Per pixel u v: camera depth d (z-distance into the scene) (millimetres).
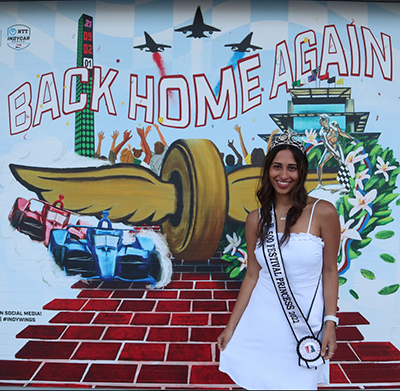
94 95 2602
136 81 2586
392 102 2551
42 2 2602
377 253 2529
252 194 2559
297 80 2561
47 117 2609
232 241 2561
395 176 2537
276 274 1527
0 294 2574
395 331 2488
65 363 2492
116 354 2494
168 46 2574
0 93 2605
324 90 2553
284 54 2555
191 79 2570
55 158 2600
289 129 2555
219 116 2572
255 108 2562
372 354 2465
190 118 2574
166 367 2463
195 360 2465
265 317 1580
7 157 2611
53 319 2551
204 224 2570
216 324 2520
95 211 2586
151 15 2574
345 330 2500
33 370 2496
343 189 2547
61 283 2574
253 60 2561
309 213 1548
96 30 2592
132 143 2590
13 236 2596
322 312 1524
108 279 2572
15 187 2605
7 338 2547
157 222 2572
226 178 2568
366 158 2549
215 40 2564
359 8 2555
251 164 2561
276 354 1558
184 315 2535
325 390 2412
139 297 2559
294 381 1513
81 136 2598
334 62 2551
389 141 2541
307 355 1480
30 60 2607
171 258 2570
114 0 2586
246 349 1623
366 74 2553
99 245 2576
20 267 2584
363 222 2539
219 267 2562
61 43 2602
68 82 2604
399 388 2410
